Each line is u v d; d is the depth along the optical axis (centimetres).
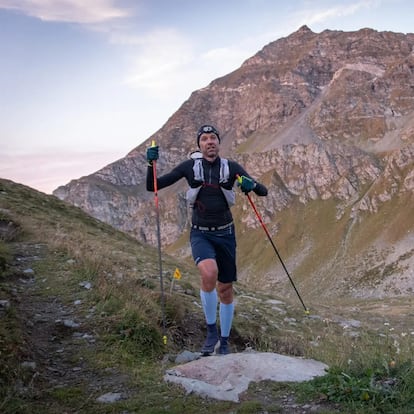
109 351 382
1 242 781
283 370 326
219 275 395
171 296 556
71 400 301
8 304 434
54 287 550
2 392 297
